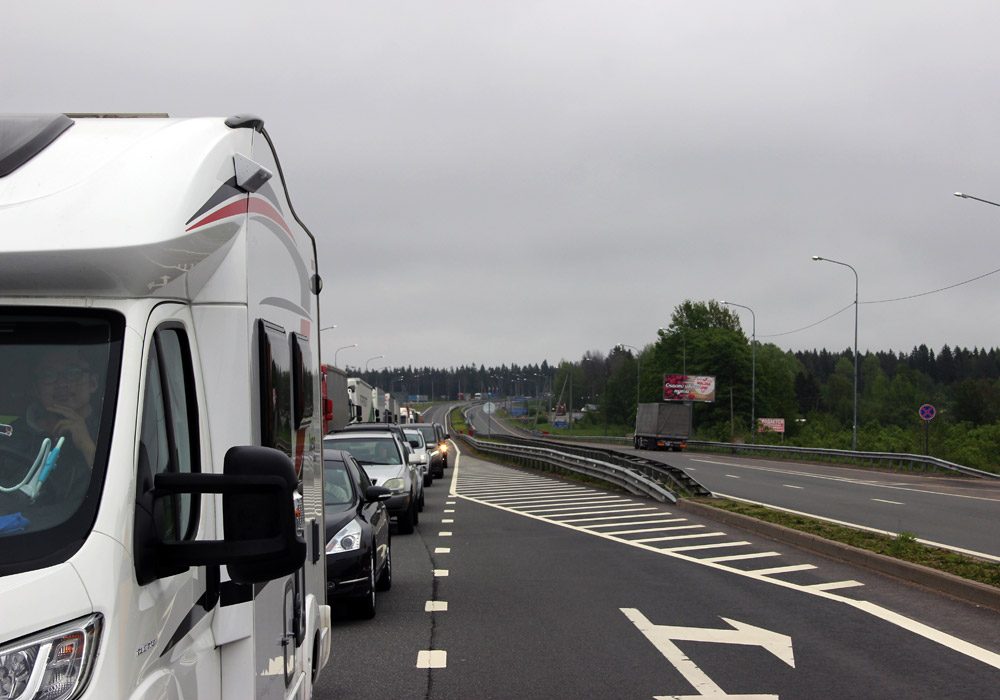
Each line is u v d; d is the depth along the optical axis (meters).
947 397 145.38
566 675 7.47
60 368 2.75
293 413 4.76
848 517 19.69
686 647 8.40
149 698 2.66
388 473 17.62
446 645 8.56
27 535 2.50
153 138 3.32
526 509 22.75
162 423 3.01
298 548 2.78
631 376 139.12
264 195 4.23
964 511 21.48
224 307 3.61
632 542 16.12
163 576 2.76
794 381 131.62
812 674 7.45
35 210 2.84
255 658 3.62
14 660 2.24
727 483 30.75
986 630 9.07
